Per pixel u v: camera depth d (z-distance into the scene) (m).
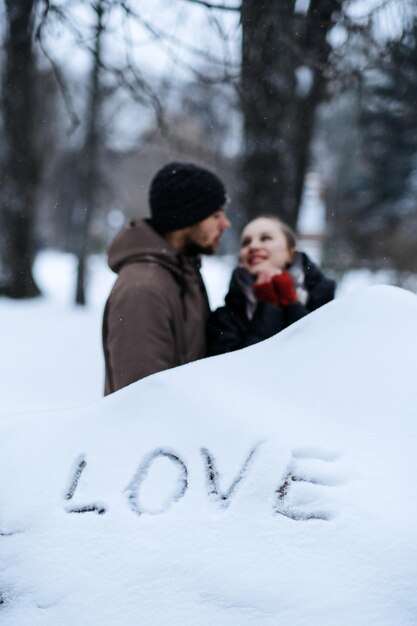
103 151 15.15
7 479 1.49
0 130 13.95
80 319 11.69
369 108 7.41
